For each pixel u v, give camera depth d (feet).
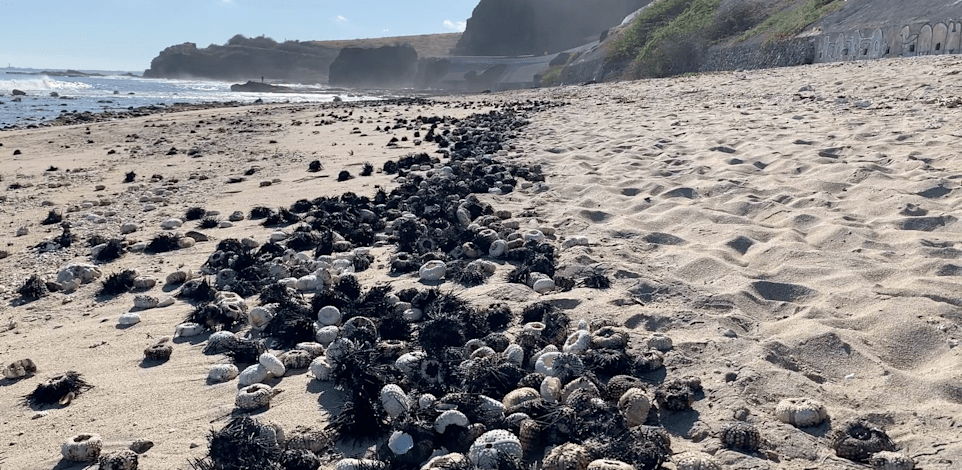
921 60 18.37
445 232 6.87
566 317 4.66
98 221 8.75
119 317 5.41
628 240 6.52
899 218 6.38
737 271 5.43
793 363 4.00
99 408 3.98
